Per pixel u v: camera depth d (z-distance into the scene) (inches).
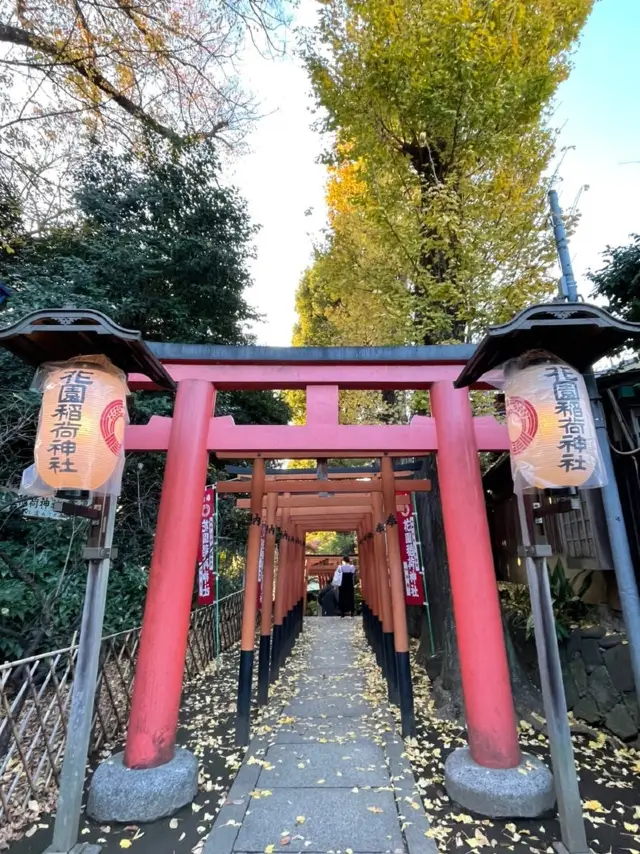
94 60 269.6
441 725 175.6
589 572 190.7
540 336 108.1
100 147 327.9
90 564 112.4
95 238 312.7
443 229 219.1
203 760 150.3
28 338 104.0
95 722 153.5
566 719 103.9
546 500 158.4
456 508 140.0
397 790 125.1
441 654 220.7
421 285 237.9
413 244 224.2
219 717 193.6
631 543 165.8
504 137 222.4
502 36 211.9
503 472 249.8
